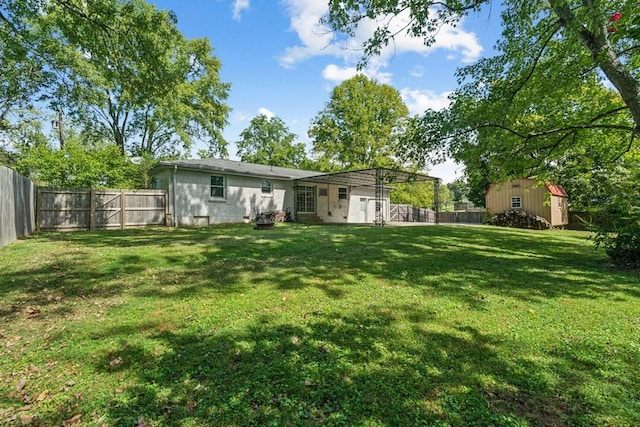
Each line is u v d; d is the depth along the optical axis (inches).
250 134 1513.3
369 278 195.9
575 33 217.0
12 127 685.9
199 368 95.6
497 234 452.1
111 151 609.0
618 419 75.9
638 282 192.7
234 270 209.9
